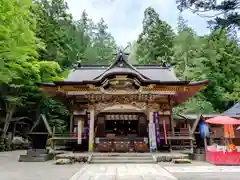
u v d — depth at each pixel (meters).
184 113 28.98
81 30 48.84
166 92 18.58
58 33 31.36
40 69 22.09
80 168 10.85
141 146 16.80
